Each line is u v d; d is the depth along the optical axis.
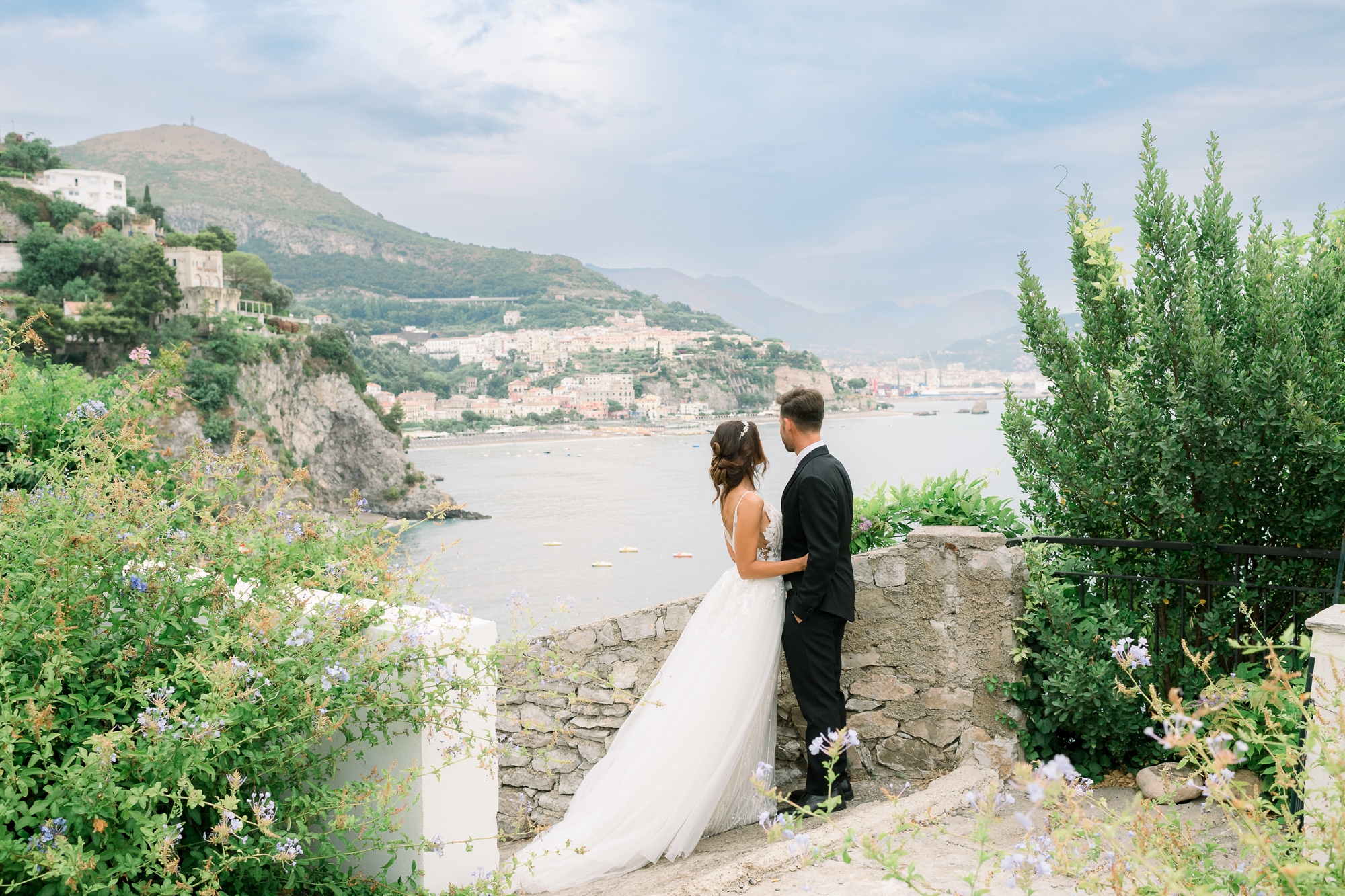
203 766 2.42
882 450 149.50
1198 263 4.28
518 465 196.12
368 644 3.01
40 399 4.66
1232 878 1.83
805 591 3.81
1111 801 3.62
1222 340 3.89
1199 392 3.94
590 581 79.00
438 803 3.09
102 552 2.70
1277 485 3.99
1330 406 3.80
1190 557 4.23
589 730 5.26
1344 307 4.07
